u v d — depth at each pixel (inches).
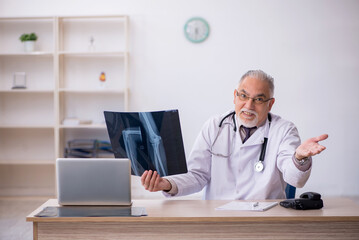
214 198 92.4
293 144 87.0
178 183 87.2
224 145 92.7
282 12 204.4
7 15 206.5
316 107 206.5
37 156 211.3
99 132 210.4
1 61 208.2
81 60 208.4
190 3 205.2
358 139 206.8
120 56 207.9
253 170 90.2
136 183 206.1
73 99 209.2
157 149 78.1
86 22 207.0
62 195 76.6
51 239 70.8
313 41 205.0
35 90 196.7
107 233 70.7
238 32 205.2
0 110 210.2
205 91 206.5
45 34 207.9
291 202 76.3
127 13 206.1
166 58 206.4
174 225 70.8
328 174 207.9
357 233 70.7
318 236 70.7
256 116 89.3
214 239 70.9
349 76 205.6
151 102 207.3
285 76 205.8
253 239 70.7
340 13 204.2
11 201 195.9
